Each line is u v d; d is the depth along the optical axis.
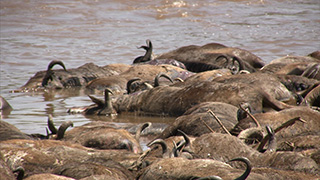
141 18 154.25
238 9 169.50
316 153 25.11
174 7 169.62
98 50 102.00
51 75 64.06
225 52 77.12
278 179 21.31
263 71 62.81
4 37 119.31
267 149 26.08
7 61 86.31
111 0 175.12
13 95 57.53
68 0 174.25
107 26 139.50
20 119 43.72
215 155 24.97
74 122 42.84
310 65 55.84
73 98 55.84
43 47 104.94
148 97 46.62
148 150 25.61
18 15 151.12
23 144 27.38
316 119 31.36
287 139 27.77
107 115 46.75
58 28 134.12
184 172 21.44
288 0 187.75
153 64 72.94
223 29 132.75
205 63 76.19
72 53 97.75
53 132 34.69
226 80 48.06
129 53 98.31
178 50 81.19
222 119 34.16
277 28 131.50
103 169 22.80
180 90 45.19
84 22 145.38
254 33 123.75
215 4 176.88
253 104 40.91
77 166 23.02
